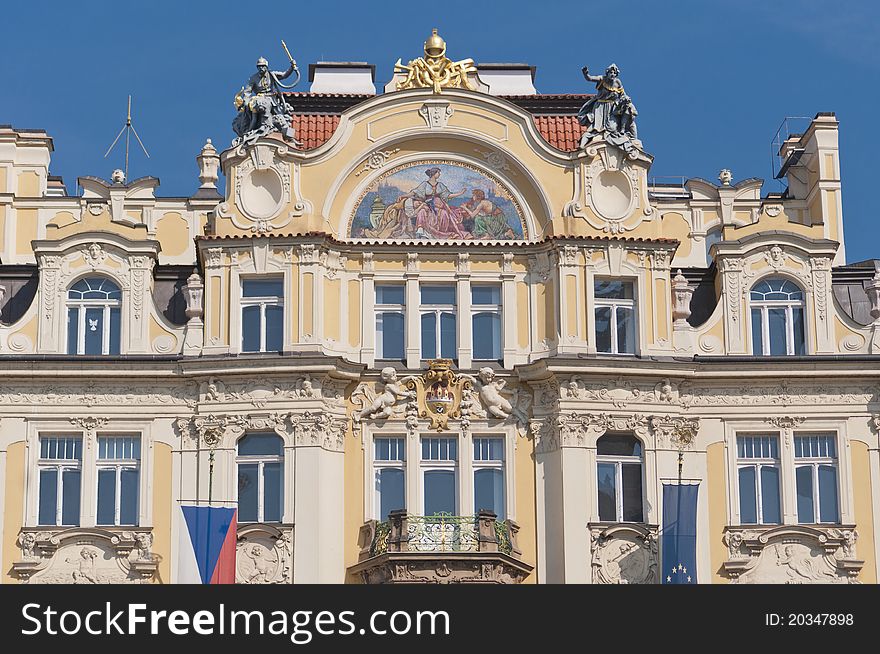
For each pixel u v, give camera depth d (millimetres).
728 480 73938
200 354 73875
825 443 74625
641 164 76375
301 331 73812
